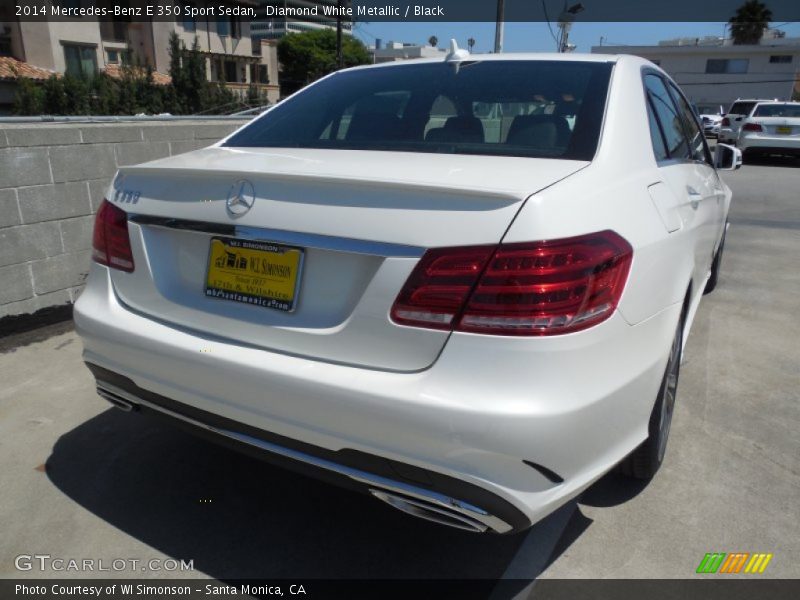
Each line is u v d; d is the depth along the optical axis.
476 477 1.69
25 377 3.51
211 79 46.16
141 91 33.25
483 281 1.65
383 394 1.71
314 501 2.57
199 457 2.84
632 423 1.99
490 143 2.30
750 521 2.43
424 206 1.72
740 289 5.38
